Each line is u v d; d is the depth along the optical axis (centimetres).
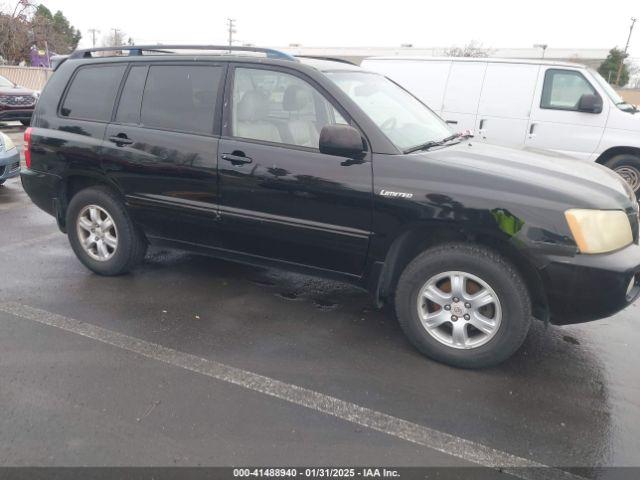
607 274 283
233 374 309
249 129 362
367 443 256
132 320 371
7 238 543
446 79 816
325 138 315
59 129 434
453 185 304
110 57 425
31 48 3192
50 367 310
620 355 346
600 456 252
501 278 300
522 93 771
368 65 877
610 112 728
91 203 431
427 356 334
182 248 415
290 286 439
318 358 330
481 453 251
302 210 344
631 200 321
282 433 261
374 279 338
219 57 380
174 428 262
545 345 357
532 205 291
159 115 395
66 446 248
